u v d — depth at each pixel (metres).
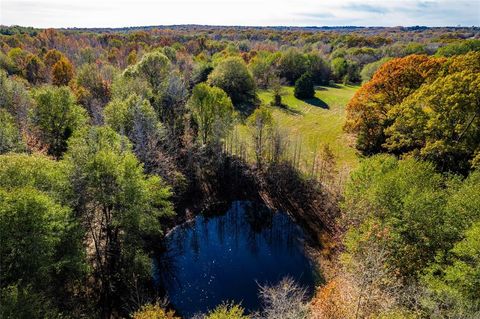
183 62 95.75
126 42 141.25
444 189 31.91
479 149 37.41
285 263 37.94
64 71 75.00
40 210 22.39
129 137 43.03
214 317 23.53
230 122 55.94
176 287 34.16
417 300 21.48
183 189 47.53
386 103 50.00
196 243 41.59
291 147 57.91
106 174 29.81
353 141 58.75
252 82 84.81
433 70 46.84
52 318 21.89
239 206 49.22
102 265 31.88
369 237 27.81
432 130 40.25
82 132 38.62
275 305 25.92
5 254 21.55
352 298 24.59
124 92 58.03
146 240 39.56
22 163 26.48
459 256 23.34
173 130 54.59
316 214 44.97
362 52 131.50
